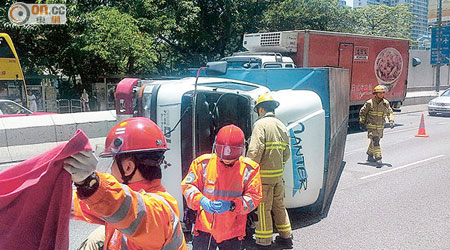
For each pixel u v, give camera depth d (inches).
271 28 1195.9
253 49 568.4
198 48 1229.7
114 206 55.5
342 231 206.8
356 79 593.3
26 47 975.6
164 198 69.9
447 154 414.3
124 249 68.5
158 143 72.0
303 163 205.8
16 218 56.1
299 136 204.4
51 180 54.1
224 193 130.7
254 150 167.3
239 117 204.4
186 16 1006.4
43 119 398.9
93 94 990.4
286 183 205.2
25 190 54.6
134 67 1008.9
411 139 512.4
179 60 1259.2
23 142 383.6
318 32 530.9
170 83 190.7
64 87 1092.5
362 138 528.4
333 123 241.8
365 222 220.2
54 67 1077.1
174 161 177.8
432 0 1354.6
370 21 1892.2
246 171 134.7
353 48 580.7
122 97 195.3
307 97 212.5
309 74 238.7
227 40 1235.2
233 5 1142.3
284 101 206.7
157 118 181.8
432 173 334.0
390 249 185.2
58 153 51.5
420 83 1459.2
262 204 174.2
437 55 1231.5
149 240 62.4
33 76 938.1
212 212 126.6
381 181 308.0
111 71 1053.2
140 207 59.8
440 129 604.4
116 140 70.4
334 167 263.4
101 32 802.2
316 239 196.2
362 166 359.9
